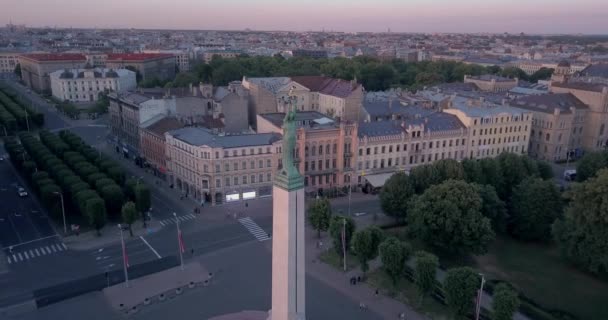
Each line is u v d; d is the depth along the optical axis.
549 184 109.00
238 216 122.44
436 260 79.00
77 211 121.12
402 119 156.62
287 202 53.59
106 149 186.50
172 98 168.62
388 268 83.56
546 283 91.94
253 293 85.81
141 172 157.88
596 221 88.12
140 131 163.00
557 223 97.81
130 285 88.31
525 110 170.00
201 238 109.31
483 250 95.75
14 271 93.50
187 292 86.31
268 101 197.00
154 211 125.19
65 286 87.88
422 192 118.56
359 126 147.12
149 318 77.94
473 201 96.56
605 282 92.69
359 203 134.00
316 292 86.50
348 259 99.69
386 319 78.44
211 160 126.88
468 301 73.25
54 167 134.62
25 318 77.81
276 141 134.25
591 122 181.38
